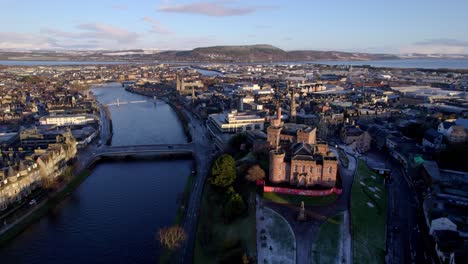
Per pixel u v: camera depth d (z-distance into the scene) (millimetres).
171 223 199250
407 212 195125
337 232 170250
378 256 155500
